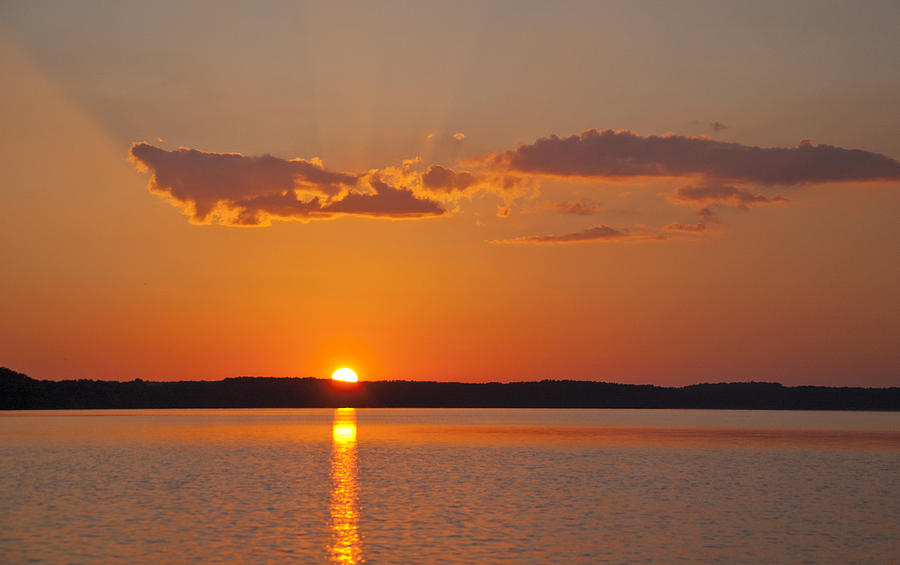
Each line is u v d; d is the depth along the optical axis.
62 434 132.00
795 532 45.41
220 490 61.72
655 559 38.69
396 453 98.19
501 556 38.94
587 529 45.81
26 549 39.91
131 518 48.75
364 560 37.97
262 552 39.47
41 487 63.16
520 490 62.53
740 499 58.19
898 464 85.44
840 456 95.62
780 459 91.19
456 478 70.62
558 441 122.88
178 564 37.03
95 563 37.22
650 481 68.94
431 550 40.06
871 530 46.09
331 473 74.25
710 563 38.03
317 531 44.72
